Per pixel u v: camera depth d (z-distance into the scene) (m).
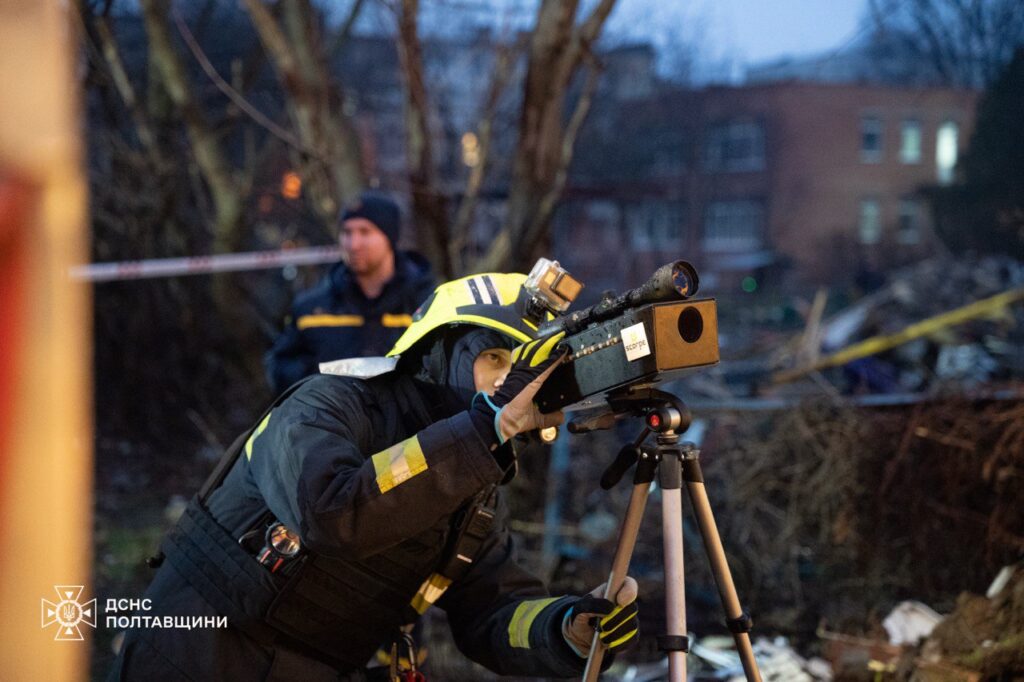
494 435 1.84
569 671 2.14
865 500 4.54
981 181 20.69
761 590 4.63
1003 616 3.43
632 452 2.13
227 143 7.38
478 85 10.09
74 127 0.67
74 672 0.72
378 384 2.14
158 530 6.16
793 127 37.47
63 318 0.66
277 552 2.00
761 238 37.59
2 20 0.63
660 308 1.78
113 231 8.07
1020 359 8.30
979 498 4.34
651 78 33.19
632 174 29.28
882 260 37.31
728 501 4.82
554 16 4.99
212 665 2.01
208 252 8.15
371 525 1.82
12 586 0.65
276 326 7.07
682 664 2.03
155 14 6.19
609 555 5.03
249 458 2.10
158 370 8.24
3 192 0.63
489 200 9.54
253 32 9.95
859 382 7.49
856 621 4.09
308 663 2.06
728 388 8.02
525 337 2.02
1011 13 18.22
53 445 0.66
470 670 4.17
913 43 19.17
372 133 16.78
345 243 4.15
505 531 2.41
